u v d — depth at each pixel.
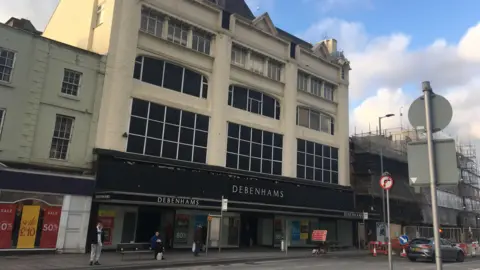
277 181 29.66
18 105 18.86
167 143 24.19
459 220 53.88
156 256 18.34
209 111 26.67
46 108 19.75
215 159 26.22
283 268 16.34
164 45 24.86
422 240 23.27
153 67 24.39
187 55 26.00
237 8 32.91
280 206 28.50
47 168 19.39
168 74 25.05
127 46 22.94
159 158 23.27
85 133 20.84
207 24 27.41
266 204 27.66
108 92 21.94
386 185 12.64
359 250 32.16
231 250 25.45
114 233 21.97
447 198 51.53
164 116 24.31
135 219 23.03
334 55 39.56
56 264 15.05
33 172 18.36
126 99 22.55
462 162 57.69
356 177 39.31
